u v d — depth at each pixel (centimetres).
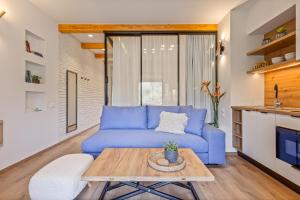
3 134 311
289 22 339
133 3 378
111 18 450
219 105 468
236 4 382
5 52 317
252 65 409
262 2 355
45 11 417
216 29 483
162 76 492
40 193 195
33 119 392
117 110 387
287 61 297
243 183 268
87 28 487
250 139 349
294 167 242
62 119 520
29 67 422
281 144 268
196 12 418
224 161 311
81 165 222
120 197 211
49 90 454
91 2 375
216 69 490
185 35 492
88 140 305
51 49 462
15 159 338
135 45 492
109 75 496
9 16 325
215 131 313
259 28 371
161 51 491
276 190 247
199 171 180
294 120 245
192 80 491
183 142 303
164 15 433
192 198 229
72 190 196
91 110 766
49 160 369
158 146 297
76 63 613
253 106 380
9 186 260
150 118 379
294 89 327
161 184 220
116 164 198
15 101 339
